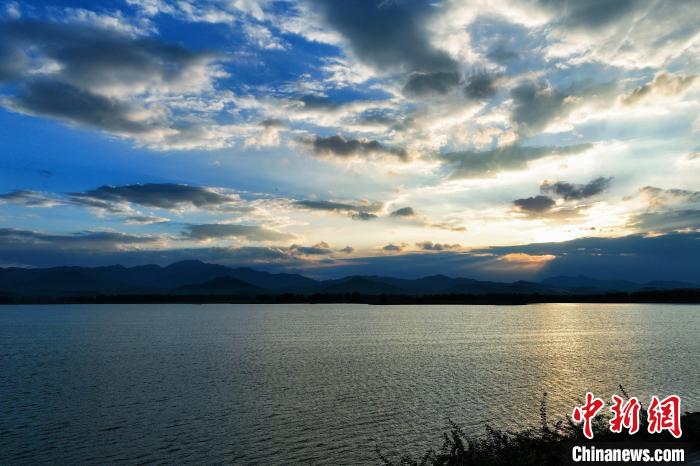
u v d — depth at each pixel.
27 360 90.94
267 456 36.56
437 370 74.62
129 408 51.12
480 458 21.53
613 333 145.50
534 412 47.44
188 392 58.84
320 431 42.28
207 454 37.19
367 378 67.50
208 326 191.75
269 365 81.44
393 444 38.72
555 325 188.12
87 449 38.62
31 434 42.53
